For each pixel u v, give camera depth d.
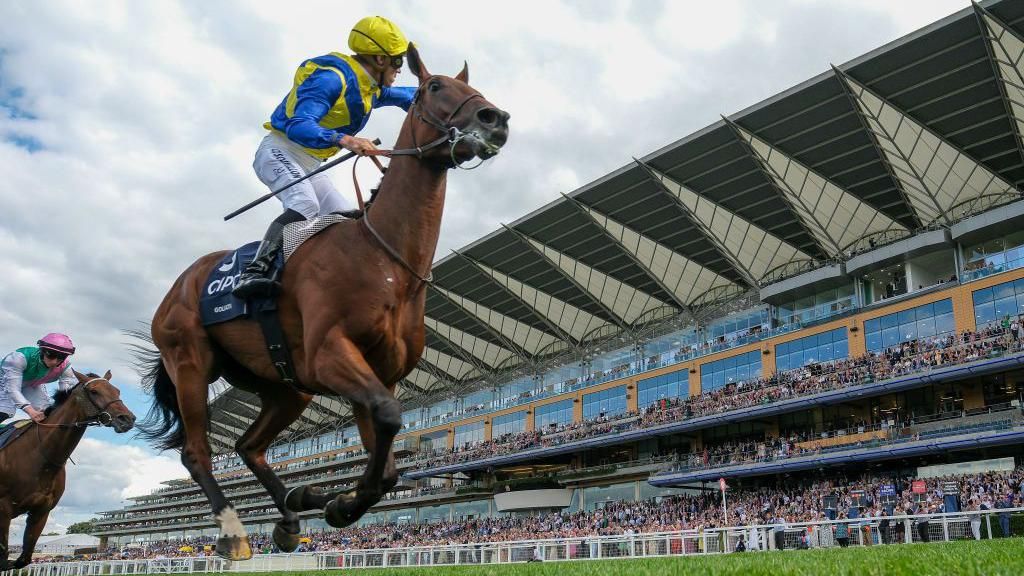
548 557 28.47
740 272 54.56
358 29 6.42
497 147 5.79
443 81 5.93
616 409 63.19
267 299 6.07
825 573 4.18
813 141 42.38
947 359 41.56
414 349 6.10
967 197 45.44
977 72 36.31
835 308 51.12
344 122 6.45
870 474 45.22
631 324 64.31
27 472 10.20
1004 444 37.81
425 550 30.19
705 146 43.94
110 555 82.25
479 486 67.31
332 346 5.51
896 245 46.88
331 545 65.06
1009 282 42.38
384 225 5.77
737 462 48.81
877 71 36.88
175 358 6.72
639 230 52.75
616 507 56.09
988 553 6.38
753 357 54.34
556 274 59.75
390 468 5.43
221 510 6.29
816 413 49.47
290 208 6.33
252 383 6.94
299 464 97.81
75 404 10.30
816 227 50.03
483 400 77.56
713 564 5.83
